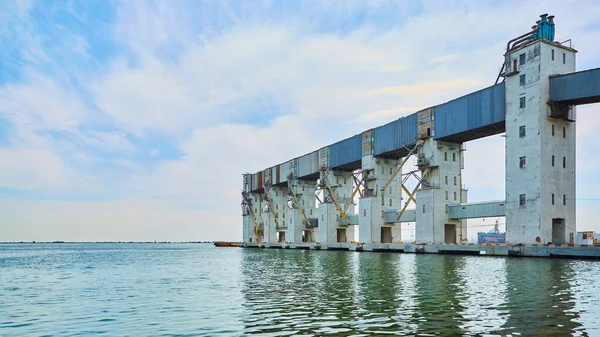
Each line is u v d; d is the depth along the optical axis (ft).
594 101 182.80
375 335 48.83
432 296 75.31
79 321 63.98
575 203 191.01
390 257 207.62
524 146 189.57
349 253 268.62
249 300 77.82
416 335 48.37
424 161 245.86
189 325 58.18
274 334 51.06
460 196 246.47
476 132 227.40
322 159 354.95
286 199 444.96
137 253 426.10
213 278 124.77
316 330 52.19
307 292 85.51
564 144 190.29
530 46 190.29
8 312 72.90
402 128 268.00
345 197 349.41
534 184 184.14
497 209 210.79
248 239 496.23
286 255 272.51
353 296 78.02
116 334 54.80
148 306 75.20
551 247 169.78
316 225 394.73
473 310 61.46
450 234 244.83
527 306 63.67
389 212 285.43
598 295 73.15
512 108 196.24
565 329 49.60
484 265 140.67
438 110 241.76
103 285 113.50
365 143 300.81
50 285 117.19
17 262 252.62
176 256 321.73
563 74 184.14
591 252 157.99
